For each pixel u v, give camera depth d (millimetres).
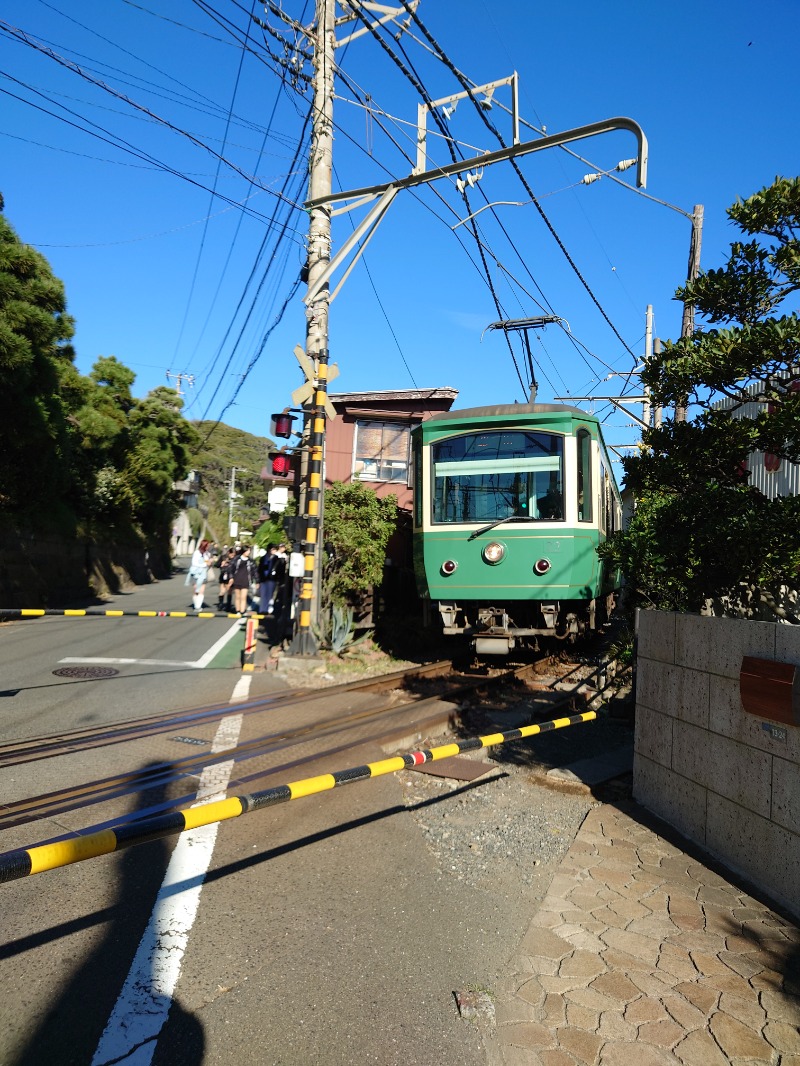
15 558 17453
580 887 3973
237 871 3936
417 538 10375
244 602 16312
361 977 3029
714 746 4445
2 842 4074
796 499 4113
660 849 4520
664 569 4918
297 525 10938
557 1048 2662
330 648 11625
